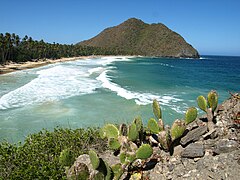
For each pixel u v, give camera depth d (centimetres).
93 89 2575
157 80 3938
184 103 2080
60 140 724
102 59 11056
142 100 2133
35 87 2630
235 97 640
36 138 769
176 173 457
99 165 422
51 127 1423
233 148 452
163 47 19550
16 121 1515
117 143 521
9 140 1228
